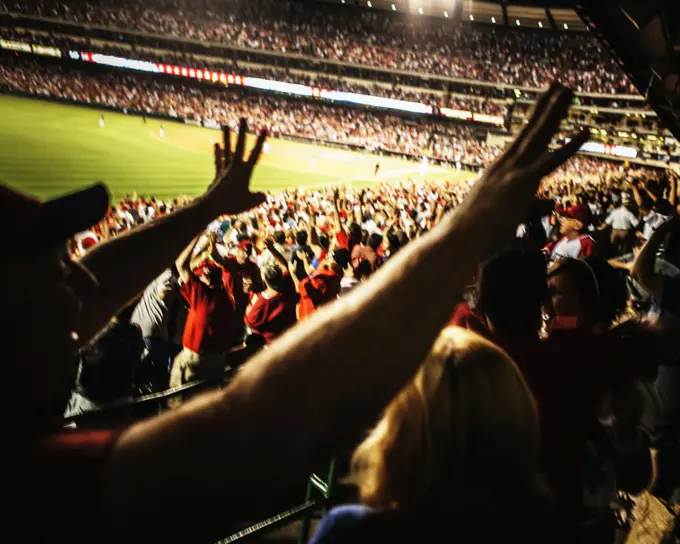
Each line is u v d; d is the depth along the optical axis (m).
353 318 0.58
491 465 1.16
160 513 0.49
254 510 0.51
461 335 1.33
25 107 50.03
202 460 0.50
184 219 1.23
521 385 1.28
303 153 51.78
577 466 2.34
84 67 62.94
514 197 0.70
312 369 0.55
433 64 65.56
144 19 67.62
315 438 0.52
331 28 67.69
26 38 66.56
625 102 58.59
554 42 64.06
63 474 0.50
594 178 47.47
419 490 1.15
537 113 0.81
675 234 4.05
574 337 2.53
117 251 1.14
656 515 3.12
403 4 65.31
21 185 30.17
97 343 4.20
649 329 2.79
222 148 1.37
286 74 67.69
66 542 0.48
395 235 10.26
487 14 62.59
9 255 0.54
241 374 0.58
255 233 12.52
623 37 5.66
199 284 5.64
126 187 32.47
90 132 43.84
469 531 1.13
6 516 0.48
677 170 44.56
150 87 63.12
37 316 0.55
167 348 6.21
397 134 60.53
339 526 1.19
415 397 1.20
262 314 5.70
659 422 3.79
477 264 0.64
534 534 1.17
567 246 8.20
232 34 67.69
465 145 59.72
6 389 0.52
